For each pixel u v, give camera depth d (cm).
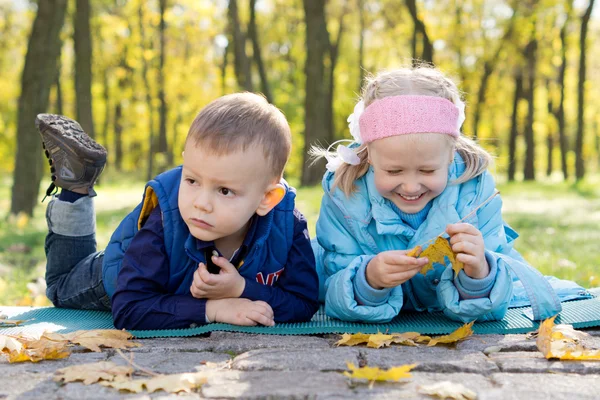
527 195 1678
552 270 512
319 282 320
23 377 201
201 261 264
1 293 450
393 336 249
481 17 2255
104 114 3062
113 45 2448
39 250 698
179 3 2342
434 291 295
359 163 292
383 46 2781
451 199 284
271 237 276
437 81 279
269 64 2852
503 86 2742
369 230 297
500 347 235
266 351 228
